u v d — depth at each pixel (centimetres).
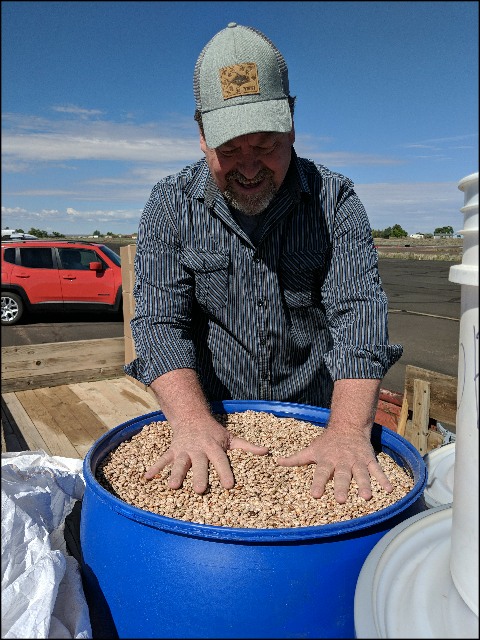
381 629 70
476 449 66
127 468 130
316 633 90
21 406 328
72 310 838
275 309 158
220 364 168
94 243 885
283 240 151
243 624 90
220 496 116
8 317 819
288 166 143
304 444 142
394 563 83
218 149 130
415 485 110
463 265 68
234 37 127
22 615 89
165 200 155
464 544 69
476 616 68
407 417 240
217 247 153
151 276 155
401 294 1087
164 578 94
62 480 138
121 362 394
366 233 153
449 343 645
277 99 126
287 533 91
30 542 102
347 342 139
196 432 131
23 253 829
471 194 67
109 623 102
